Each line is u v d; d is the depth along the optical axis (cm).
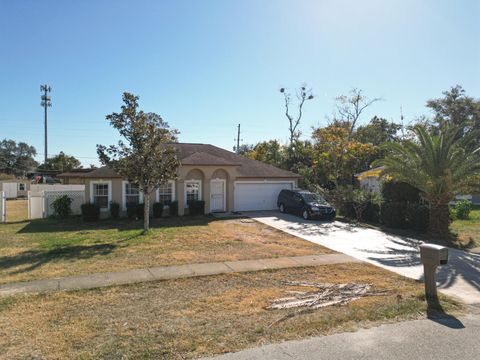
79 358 486
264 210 2544
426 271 760
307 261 1105
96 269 965
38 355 494
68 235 1523
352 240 1491
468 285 891
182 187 2242
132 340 541
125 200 2142
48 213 2236
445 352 514
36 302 712
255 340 545
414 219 1716
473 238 1547
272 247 1311
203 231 1642
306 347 524
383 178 1992
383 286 856
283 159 4019
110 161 1530
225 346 524
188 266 1010
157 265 1016
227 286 839
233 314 655
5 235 1530
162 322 612
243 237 1511
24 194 5044
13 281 851
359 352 511
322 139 2869
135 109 1527
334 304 714
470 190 1529
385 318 641
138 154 1525
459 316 659
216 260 1089
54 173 6312
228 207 2403
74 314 649
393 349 521
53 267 983
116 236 1492
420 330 591
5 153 9219
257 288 827
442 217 1598
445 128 1617
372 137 4641
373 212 2000
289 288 830
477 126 3741
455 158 1551
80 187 3566
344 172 2739
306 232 1683
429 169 1595
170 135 1706
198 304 709
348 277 936
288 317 640
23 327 589
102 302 715
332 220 2091
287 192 2384
